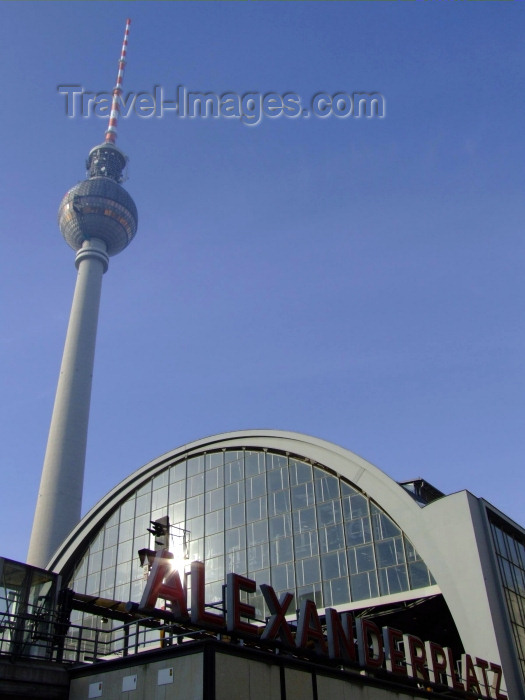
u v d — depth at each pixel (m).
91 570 62.44
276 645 26.48
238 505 55.22
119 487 64.50
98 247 149.62
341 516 48.72
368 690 29.12
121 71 173.25
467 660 35.41
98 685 24.77
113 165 161.88
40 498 117.06
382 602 43.59
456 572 41.28
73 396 127.19
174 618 25.56
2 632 28.11
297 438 53.78
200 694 21.69
